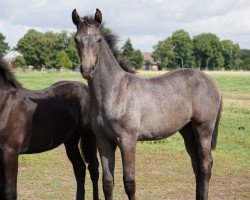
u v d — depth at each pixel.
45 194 7.11
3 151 5.68
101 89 5.29
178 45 97.06
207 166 6.26
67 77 43.88
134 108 5.44
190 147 6.51
